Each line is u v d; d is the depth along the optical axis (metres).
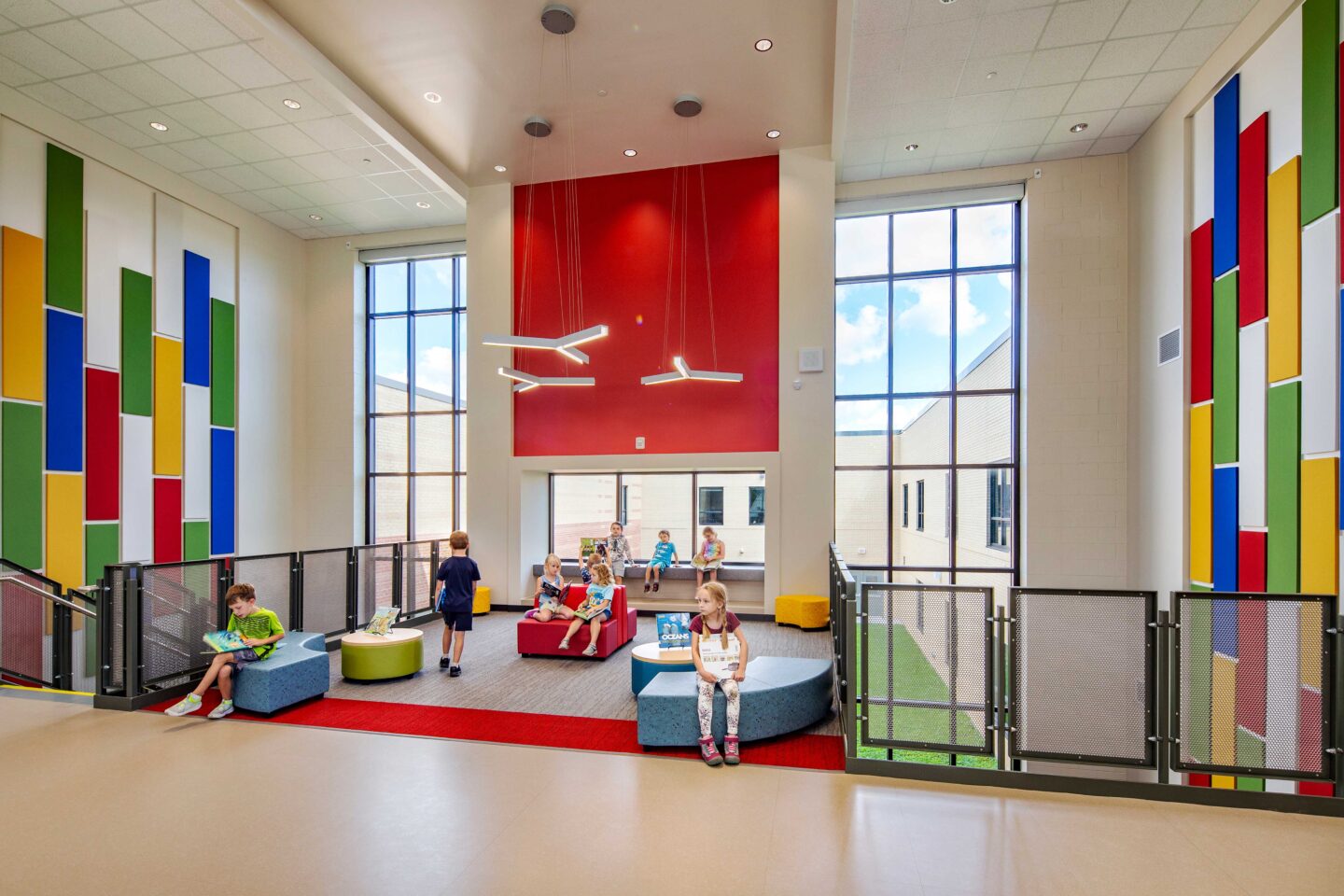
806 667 5.46
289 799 3.86
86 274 9.02
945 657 4.14
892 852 3.25
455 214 11.92
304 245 13.04
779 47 7.67
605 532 11.97
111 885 2.99
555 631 7.54
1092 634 3.97
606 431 10.64
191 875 3.07
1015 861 3.18
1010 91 8.17
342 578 8.06
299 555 7.37
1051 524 9.70
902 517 10.76
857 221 10.96
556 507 12.09
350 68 8.03
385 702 5.85
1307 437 5.87
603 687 6.35
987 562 10.47
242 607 5.57
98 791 3.96
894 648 4.19
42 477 8.41
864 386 10.93
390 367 13.01
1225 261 7.18
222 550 11.04
